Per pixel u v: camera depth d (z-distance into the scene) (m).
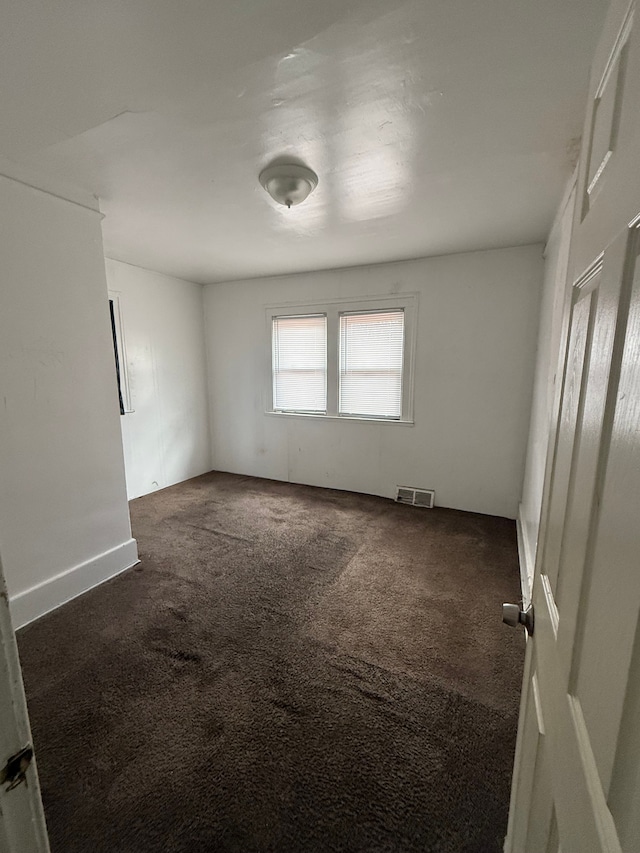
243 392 4.45
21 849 0.42
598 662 0.46
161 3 0.92
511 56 1.11
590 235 0.63
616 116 0.52
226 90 1.25
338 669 1.63
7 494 1.84
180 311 4.19
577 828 0.46
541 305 2.85
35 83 1.20
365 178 1.88
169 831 1.06
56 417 2.02
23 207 1.80
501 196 2.07
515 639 1.82
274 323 4.12
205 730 1.35
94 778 1.19
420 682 1.56
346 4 0.93
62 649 1.75
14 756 0.40
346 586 2.28
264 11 0.94
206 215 2.35
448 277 3.24
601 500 0.49
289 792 1.15
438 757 1.26
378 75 1.18
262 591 2.22
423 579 2.35
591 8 0.95
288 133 1.50
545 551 0.85
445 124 1.45
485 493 3.40
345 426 3.93
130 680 1.57
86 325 2.13
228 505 3.63
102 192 2.05
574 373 0.68
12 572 1.88
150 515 3.39
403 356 3.53
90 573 2.23
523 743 0.89
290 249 3.06
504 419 3.23
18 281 1.81
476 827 1.07
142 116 1.38
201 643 1.79
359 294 3.61
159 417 4.04
